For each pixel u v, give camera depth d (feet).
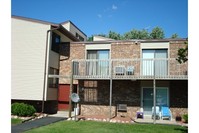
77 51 54.24
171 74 47.37
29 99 49.16
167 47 48.91
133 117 48.47
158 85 48.73
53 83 53.26
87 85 52.60
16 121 38.60
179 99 47.57
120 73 48.93
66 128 33.81
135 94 49.67
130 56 50.52
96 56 53.16
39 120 41.14
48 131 31.17
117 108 50.08
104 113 50.83
